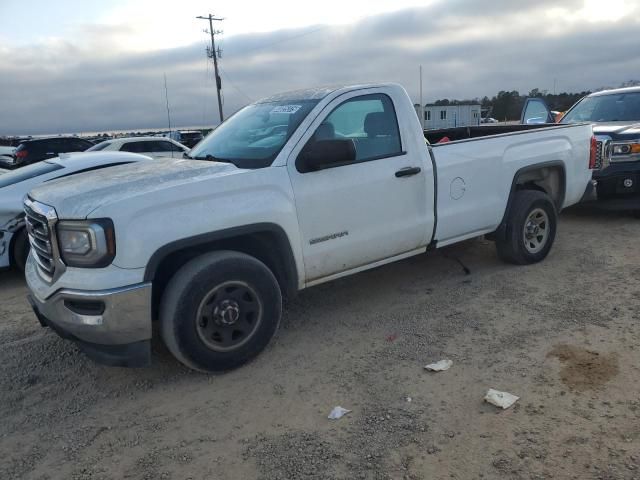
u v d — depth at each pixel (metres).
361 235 4.53
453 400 3.43
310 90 4.84
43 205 3.68
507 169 5.54
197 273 3.62
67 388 3.86
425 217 4.94
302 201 4.14
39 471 2.97
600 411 3.21
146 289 3.46
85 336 3.51
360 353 4.16
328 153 4.06
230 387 3.74
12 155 19.20
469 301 5.06
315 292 5.55
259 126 4.62
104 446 3.16
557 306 4.82
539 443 2.95
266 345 4.06
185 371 4.00
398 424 3.21
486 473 2.75
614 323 4.39
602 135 7.94
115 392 3.77
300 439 3.12
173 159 4.75
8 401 3.71
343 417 3.31
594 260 6.07
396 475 2.78
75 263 3.47
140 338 3.56
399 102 4.83
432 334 4.41
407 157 4.77
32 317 5.36
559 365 3.77
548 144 5.96
